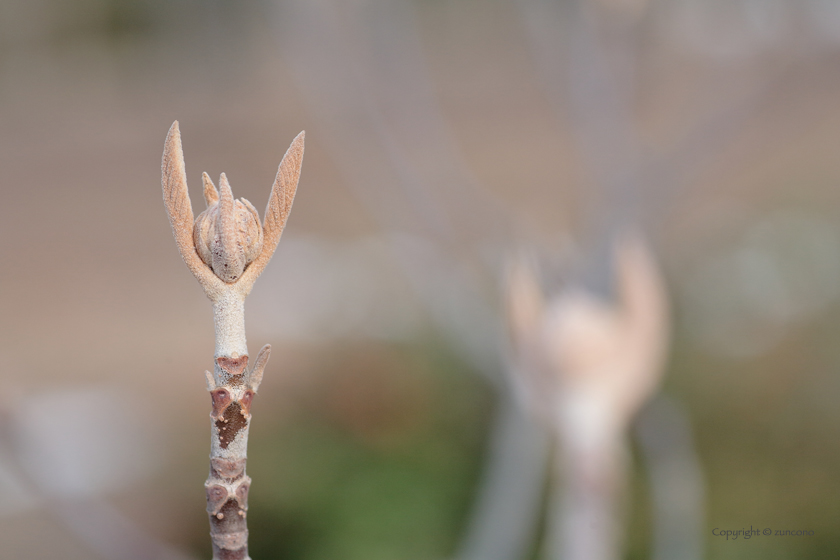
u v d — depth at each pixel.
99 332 4.02
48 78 8.76
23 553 2.24
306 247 4.30
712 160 0.85
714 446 2.11
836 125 4.44
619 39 0.91
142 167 6.86
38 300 4.47
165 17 8.38
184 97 7.88
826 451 2.07
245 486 0.44
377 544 2.22
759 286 2.52
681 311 2.32
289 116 6.98
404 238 1.06
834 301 2.43
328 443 2.57
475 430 2.49
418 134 1.10
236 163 6.17
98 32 8.84
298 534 2.37
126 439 2.83
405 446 2.49
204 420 3.10
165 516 2.47
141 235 5.48
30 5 8.75
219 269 0.44
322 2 1.09
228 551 0.44
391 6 1.11
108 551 0.67
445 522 2.27
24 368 3.54
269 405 2.84
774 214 3.07
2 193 6.45
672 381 2.18
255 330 3.55
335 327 3.36
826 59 1.00
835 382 2.17
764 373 2.24
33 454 0.67
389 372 2.64
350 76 1.08
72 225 5.68
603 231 0.71
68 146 7.52
